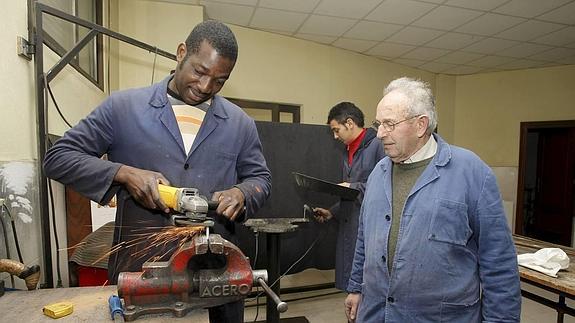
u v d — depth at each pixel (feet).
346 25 12.46
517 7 10.79
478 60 15.83
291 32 13.25
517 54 14.96
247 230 8.81
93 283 5.84
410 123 3.59
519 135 17.10
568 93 16.29
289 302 10.41
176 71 3.55
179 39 10.89
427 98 3.64
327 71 14.61
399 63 16.61
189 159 3.56
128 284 2.64
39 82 4.66
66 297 3.19
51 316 2.79
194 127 3.65
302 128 9.71
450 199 3.46
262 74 13.23
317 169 9.86
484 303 3.50
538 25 12.05
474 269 3.55
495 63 16.21
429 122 3.64
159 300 2.77
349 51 15.15
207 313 2.81
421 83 3.77
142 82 10.55
